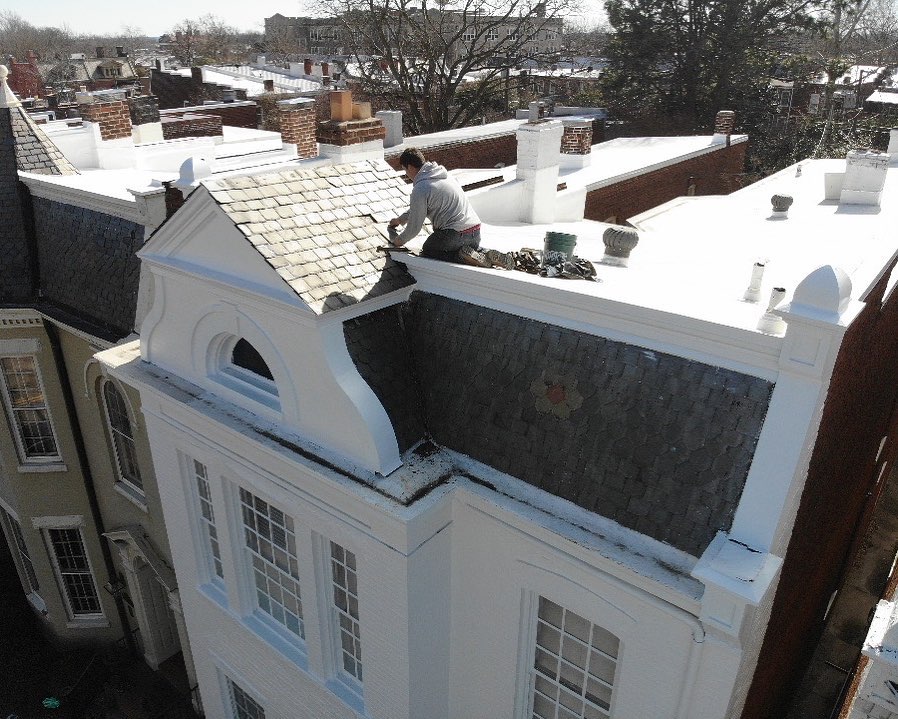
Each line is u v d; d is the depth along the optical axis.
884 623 5.86
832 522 9.81
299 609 8.91
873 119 38.47
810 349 4.97
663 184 20.31
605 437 5.97
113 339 11.15
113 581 15.35
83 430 13.99
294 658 9.02
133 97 17.81
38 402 13.91
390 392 7.09
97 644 16.58
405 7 38.12
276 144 18.44
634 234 8.41
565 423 6.22
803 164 19.44
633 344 5.95
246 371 8.56
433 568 7.05
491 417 6.75
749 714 8.45
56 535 15.50
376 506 6.53
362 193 8.21
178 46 98.94
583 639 6.71
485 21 40.00
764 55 40.81
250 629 9.48
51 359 13.34
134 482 13.88
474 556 7.06
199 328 8.37
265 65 50.59
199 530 9.91
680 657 5.71
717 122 24.05
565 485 6.20
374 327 7.21
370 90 40.59
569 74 53.34
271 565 8.87
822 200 14.41
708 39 40.19
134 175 14.29
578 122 18.19
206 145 17.92
